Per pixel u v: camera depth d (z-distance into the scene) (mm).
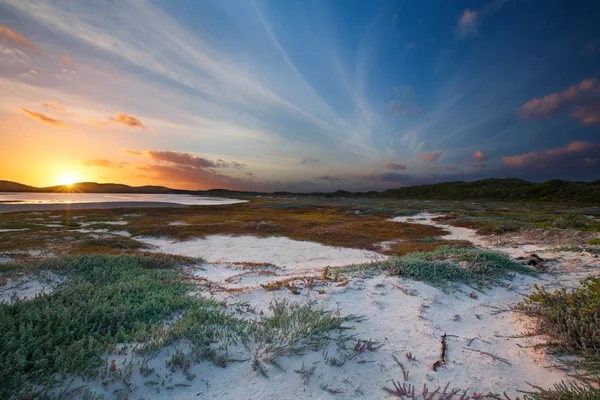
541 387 4672
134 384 4395
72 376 4379
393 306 7930
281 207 69562
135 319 6664
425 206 68438
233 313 7305
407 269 10758
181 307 7711
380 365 5254
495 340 6242
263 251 22156
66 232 28141
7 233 27062
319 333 5992
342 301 8133
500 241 23641
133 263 13648
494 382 4832
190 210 58438
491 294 9258
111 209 55312
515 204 76375
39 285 9859
